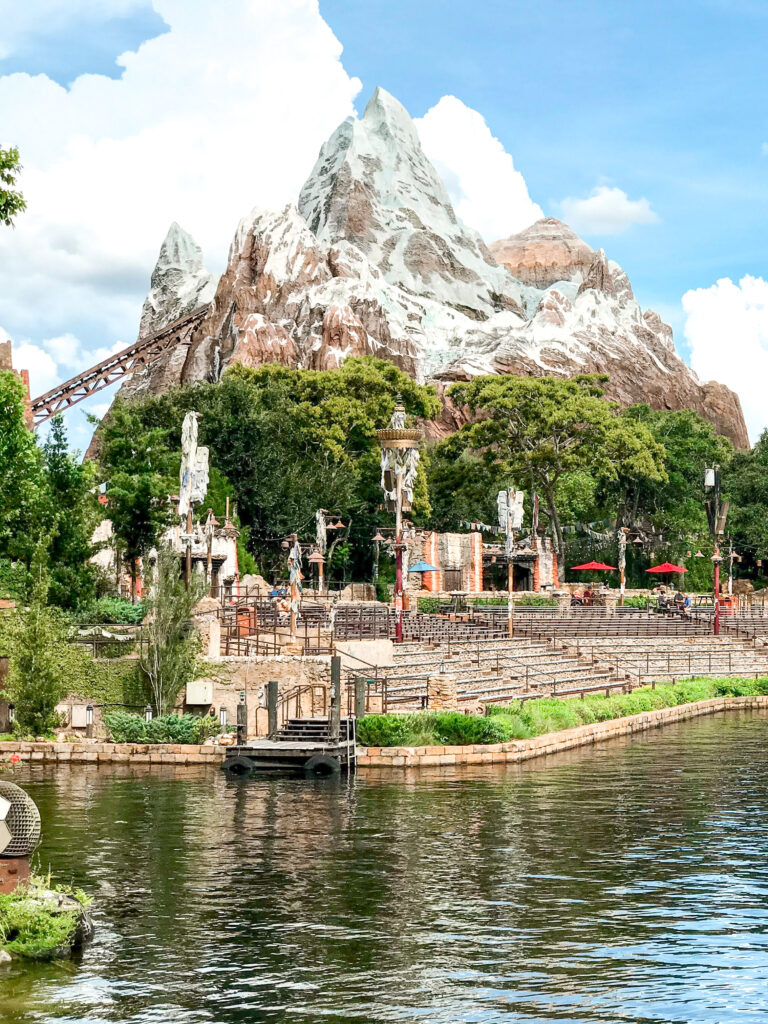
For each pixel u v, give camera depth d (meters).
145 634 50.06
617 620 86.56
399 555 65.62
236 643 55.91
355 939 22.66
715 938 22.86
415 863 28.91
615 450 116.25
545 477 118.19
